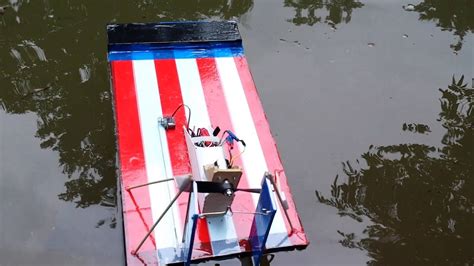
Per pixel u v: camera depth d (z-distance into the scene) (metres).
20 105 7.39
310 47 8.59
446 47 8.82
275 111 7.59
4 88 7.58
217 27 7.22
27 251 5.94
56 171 6.71
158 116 6.38
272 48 8.51
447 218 6.50
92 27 8.52
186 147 6.12
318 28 8.91
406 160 7.12
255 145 6.27
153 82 6.71
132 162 5.95
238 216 5.69
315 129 7.43
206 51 7.14
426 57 8.62
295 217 5.81
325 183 6.82
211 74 6.90
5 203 6.36
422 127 7.56
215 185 5.08
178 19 8.80
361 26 9.04
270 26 8.87
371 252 6.15
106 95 7.56
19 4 8.77
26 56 8.02
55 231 6.13
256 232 5.37
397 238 6.29
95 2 8.92
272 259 5.84
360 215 6.50
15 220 6.21
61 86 7.65
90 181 6.61
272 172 6.06
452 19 9.30
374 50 8.66
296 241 5.65
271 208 4.96
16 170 6.69
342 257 6.08
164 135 6.21
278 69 8.19
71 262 5.86
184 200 5.70
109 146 6.95
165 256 5.32
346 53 8.56
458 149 7.29
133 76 6.73
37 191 6.50
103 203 6.41
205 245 5.45
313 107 7.71
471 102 7.96
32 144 6.96
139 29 6.96
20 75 7.76
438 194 6.74
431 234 6.34
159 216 5.55
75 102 7.46
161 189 5.77
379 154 7.18
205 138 5.83
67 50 8.14
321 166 7.00
